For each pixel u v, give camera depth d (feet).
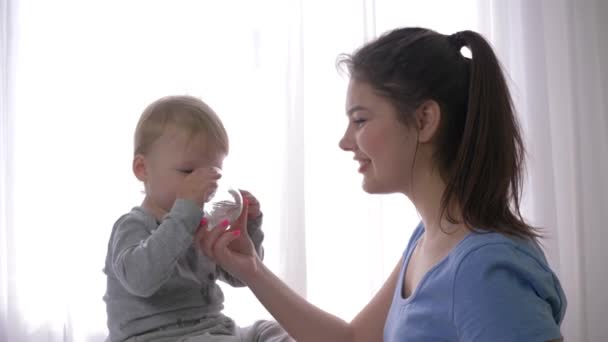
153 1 6.59
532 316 2.34
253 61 6.70
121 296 3.93
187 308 4.00
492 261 2.48
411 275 3.31
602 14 7.25
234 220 3.69
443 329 2.63
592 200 7.22
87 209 6.43
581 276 6.97
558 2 7.23
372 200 6.65
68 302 6.31
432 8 7.02
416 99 2.94
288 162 6.56
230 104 6.66
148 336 3.82
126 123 6.50
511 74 7.16
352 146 3.21
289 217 6.53
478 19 7.00
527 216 7.00
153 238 3.50
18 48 6.40
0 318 6.38
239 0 6.71
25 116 6.42
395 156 3.03
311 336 3.74
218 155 4.15
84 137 6.46
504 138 2.85
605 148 7.23
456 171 2.86
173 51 6.60
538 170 6.98
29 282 6.36
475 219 2.79
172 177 4.01
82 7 6.51
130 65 6.54
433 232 3.08
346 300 6.75
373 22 6.72
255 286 3.72
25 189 6.40
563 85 7.24
